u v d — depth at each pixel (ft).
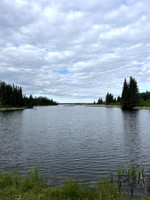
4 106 325.42
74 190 18.81
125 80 263.70
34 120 124.36
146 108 244.83
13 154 39.34
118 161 34.45
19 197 17.30
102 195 18.25
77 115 178.29
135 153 40.11
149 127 82.12
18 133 68.59
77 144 49.55
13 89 394.73
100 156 37.91
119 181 22.39
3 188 19.70
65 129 80.02
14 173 26.68
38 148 45.01
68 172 28.17
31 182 21.27
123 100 268.21
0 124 98.07
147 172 27.96
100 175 26.73
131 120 112.88
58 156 37.86
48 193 18.44
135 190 20.83
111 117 141.38
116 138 57.93
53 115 179.73
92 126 90.33
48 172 28.14
